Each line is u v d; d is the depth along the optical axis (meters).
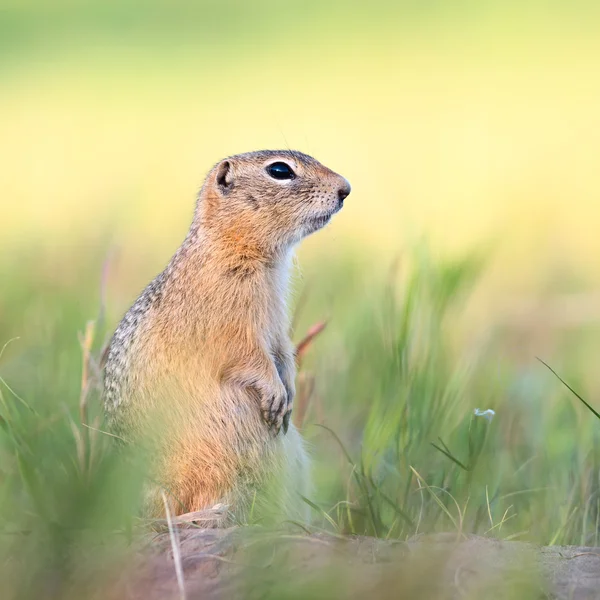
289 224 13.05
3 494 10.12
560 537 11.20
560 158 37.72
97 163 37.66
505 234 24.58
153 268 24.30
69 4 78.69
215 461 12.15
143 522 10.50
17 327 18.50
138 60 60.97
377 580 8.45
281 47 63.56
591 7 68.38
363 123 44.44
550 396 15.58
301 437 13.14
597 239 28.14
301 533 9.70
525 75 53.00
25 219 29.72
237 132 42.59
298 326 18.02
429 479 12.17
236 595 8.43
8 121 46.72
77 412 13.51
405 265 21.78
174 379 12.19
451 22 67.31
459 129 43.19
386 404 12.96
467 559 8.87
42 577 8.66
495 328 19.41
